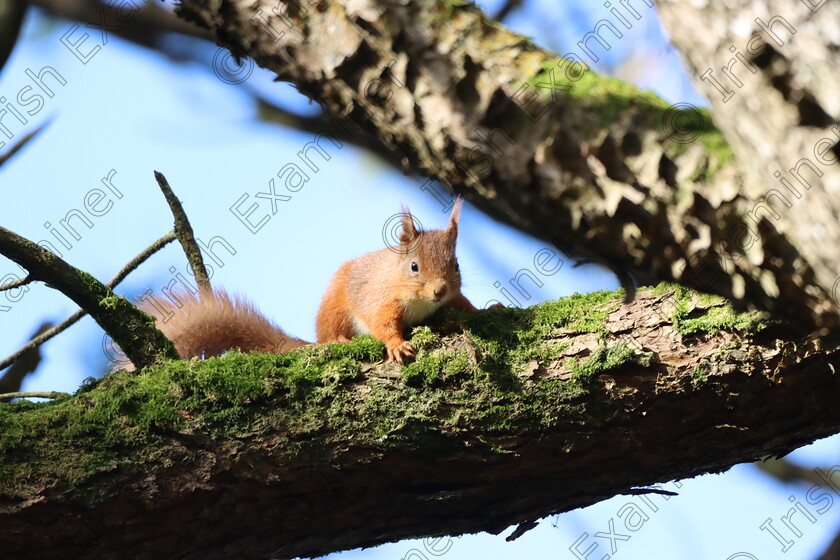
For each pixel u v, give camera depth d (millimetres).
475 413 7887
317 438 7785
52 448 7555
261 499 7805
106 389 7980
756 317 7660
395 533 8375
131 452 7586
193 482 7613
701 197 4109
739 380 7762
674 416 7926
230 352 8438
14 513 7285
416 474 8000
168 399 7809
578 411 7879
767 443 8023
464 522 8328
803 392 7766
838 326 4176
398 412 7879
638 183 4188
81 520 7438
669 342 7945
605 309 8391
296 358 8242
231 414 7789
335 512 8031
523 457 7961
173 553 7840
